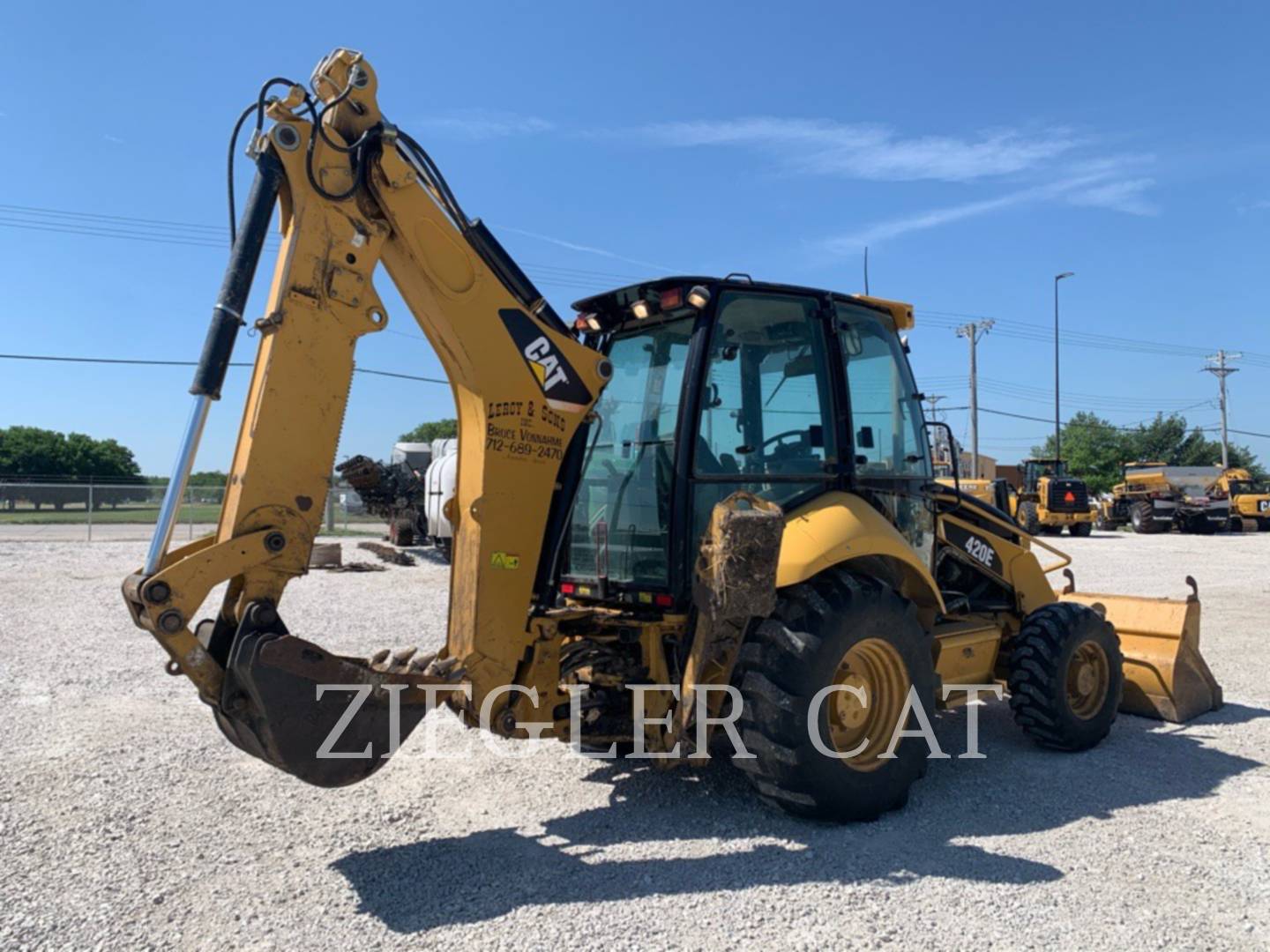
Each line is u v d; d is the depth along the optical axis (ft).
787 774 14.01
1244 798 16.01
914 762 15.20
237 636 11.39
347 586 47.55
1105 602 23.18
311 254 12.24
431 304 13.32
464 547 13.65
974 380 127.44
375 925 11.00
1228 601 43.16
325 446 12.20
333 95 12.79
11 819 14.28
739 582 13.29
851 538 15.10
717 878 12.37
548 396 14.07
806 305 16.61
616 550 16.19
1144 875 12.62
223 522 12.08
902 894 11.93
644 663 15.06
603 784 16.26
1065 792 16.31
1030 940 10.76
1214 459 206.18
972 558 20.38
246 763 17.16
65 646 29.01
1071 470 197.67
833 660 14.23
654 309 16.05
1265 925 11.19
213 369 11.68
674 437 15.26
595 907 11.49
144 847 13.26
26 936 10.64
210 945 10.49
